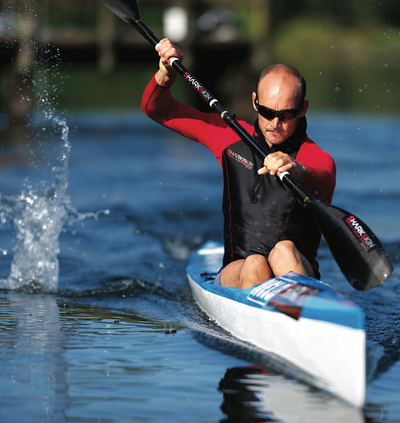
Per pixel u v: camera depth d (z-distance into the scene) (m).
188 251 19.06
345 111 84.25
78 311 12.23
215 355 9.20
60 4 58.75
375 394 7.80
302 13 159.75
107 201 26.94
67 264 16.72
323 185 10.34
